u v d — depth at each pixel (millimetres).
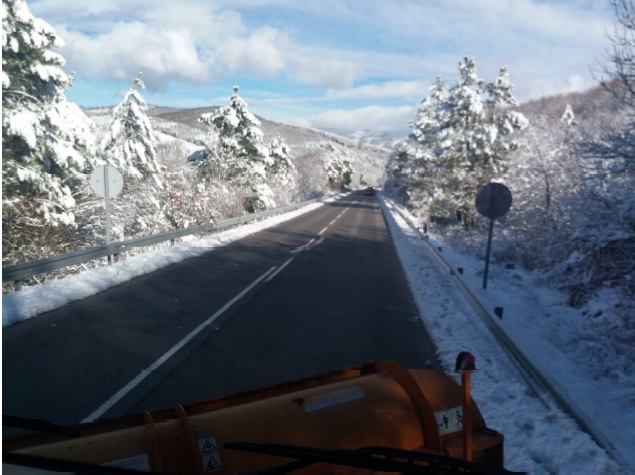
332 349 7746
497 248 22812
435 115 46656
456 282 12773
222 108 38625
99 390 5895
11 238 16609
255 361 7082
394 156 82000
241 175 37219
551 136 25641
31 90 17750
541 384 5828
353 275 14672
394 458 2592
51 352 7191
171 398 5730
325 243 22531
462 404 2994
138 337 8062
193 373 6539
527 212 23797
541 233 20938
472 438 3023
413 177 49156
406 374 3164
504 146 35438
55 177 17812
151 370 6590
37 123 16438
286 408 2729
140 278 13102
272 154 61281
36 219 16906
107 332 8289
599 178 13195
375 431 2775
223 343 7867
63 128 18031
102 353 7223
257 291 11914
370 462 2404
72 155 18359
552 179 23234
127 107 28234
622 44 10547
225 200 31922
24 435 2338
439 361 7383
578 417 4984
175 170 31641
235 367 6816
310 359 7250
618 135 11250
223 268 14977
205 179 33000
